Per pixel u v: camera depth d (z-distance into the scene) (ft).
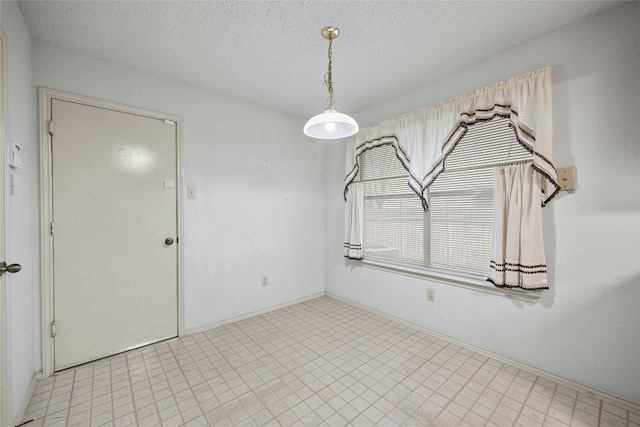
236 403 5.49
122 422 5.00
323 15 5.59
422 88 8.56
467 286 7.55
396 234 9.37
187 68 7.63
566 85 5.95
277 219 10.58
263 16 5.61
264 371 6.55
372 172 10.06
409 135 8.66
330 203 11.86
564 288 6.01
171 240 8.11
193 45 6.59
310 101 9.81
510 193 6.53
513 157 6.68
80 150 6.78
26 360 5.58
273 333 8.54
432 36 6.29
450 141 7.66
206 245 8.82
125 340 7.39
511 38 6.37
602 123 5.56
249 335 8.41
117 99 7.30
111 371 6.56
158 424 4.96
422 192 8.29
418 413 5.20
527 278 6.21
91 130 6.93
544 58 6.23
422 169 8.32
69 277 6.64
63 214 6.56
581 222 5.81
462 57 7.12
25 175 5.67
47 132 6.36
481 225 7.33
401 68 7.63
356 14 5.56
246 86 8.68
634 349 5.29
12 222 4.89
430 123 8.14
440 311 8.16
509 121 6.71
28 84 5.92
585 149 5.74
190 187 8.52
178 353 7.38
